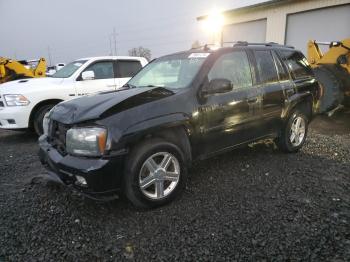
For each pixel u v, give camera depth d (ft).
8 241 9.40
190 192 12.44
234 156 16.75
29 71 42.86
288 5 48.11
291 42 49.26
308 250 8.63
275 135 16.01
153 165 10.89
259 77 14.80
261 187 12.80
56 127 11.73
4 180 14.46
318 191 12.35
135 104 10.84
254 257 8.39
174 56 15.34
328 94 25.02
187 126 11.76
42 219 10.64
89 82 24.52
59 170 10.69
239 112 13.56
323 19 44.50
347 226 9.79
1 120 21.52
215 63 13.32
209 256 8.50
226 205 11.31
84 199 12.07
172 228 9.90
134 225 10.14
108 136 9.96
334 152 17.43
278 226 9.85
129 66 27.25
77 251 8.88
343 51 24.97
